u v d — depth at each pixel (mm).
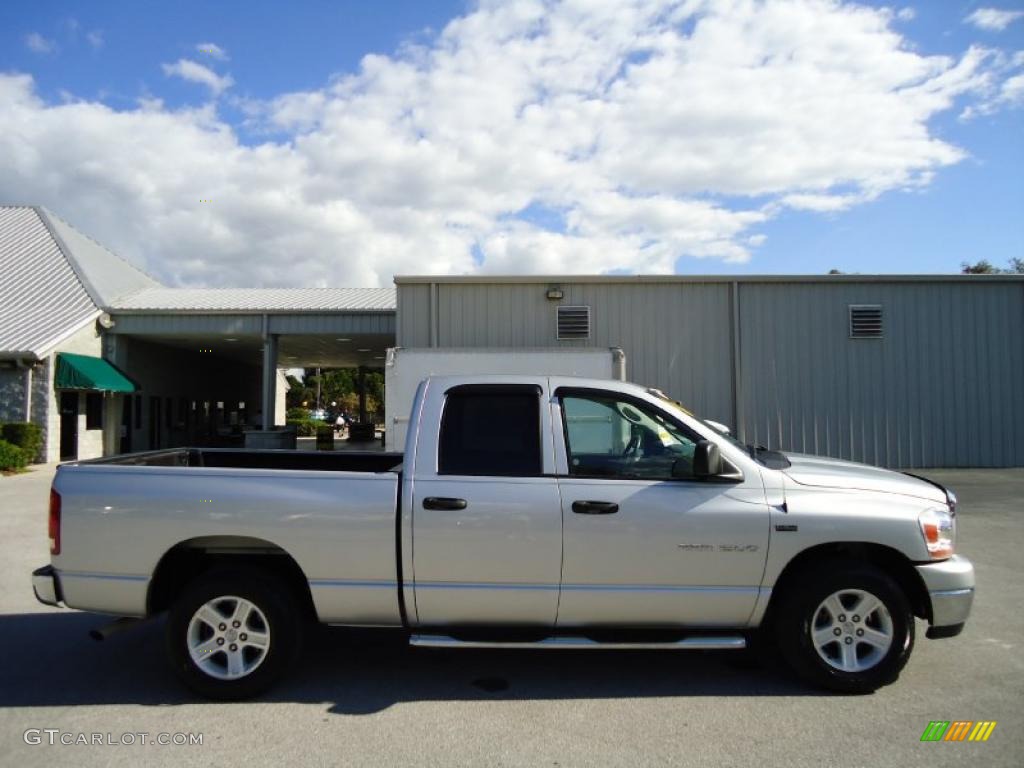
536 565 4324
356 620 4441
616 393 4664
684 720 4039
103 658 5152
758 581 4359
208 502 4379
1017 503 11992
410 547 4324
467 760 3580
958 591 4406
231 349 30234
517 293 16609
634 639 4352
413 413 4602
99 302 23016
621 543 4316
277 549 4496
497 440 4555
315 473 4453
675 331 16641
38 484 15453
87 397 22156
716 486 4422
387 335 24250
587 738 3816
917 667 4852
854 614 4422
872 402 16703
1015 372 16781
